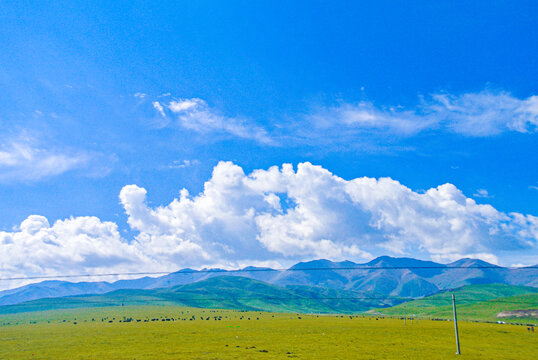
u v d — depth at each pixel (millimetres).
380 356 90125
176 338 127375
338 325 187750
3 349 102625
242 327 172250
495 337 142250
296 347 104688
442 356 91062
